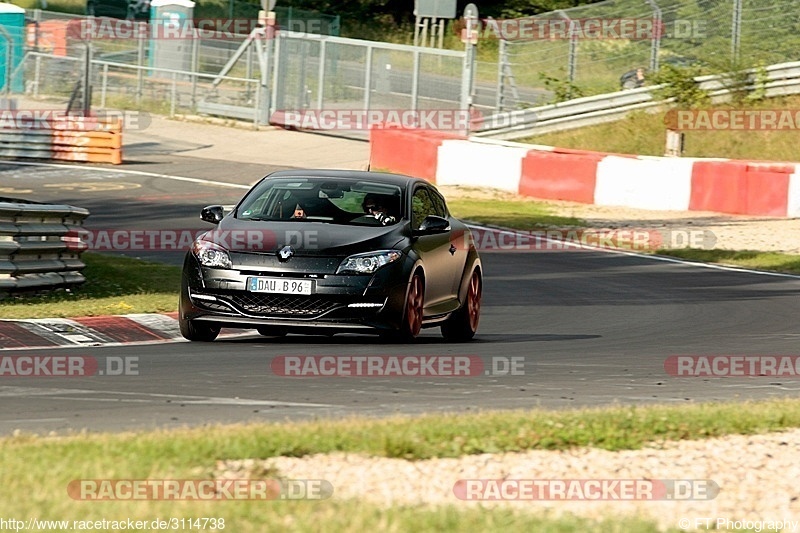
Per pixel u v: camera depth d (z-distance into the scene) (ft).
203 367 114.62
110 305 154.71
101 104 466.29
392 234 133.49
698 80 404.57
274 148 409.49
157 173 354.74
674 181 316.81
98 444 71.87
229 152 400.47
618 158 323.16
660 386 114.01
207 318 128.16
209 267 128.47
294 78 447.42
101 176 344.90
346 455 73.00
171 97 465.47
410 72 437.99
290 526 56.90
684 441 81.35
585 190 326.24
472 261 151.43
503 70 424.87
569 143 401.70
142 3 631.97
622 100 405.59
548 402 102.01
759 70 401.29
